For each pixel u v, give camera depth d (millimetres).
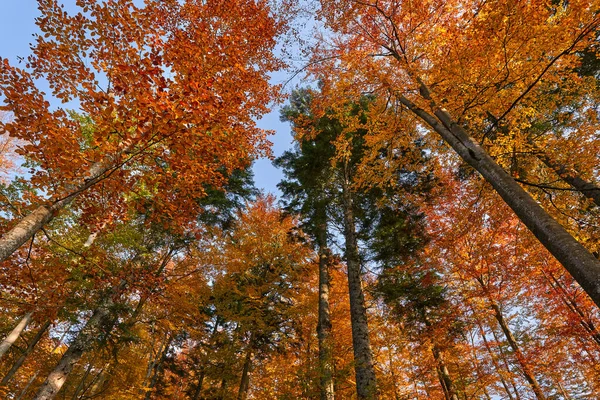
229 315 11336
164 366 12000
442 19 6316
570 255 2957
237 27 6328
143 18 4801
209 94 4027
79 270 6488
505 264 10000
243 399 10320
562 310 9125
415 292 9477
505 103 5977
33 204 4332
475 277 10484
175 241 10320
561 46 4695
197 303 11039
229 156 5707
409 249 8852
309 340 11922
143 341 10656
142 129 4012
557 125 7270
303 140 10453
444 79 5523
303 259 13219
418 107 6344
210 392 12312
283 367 11453
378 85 7016
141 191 6699
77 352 7422
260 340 11594
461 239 9656
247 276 12516
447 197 9781
